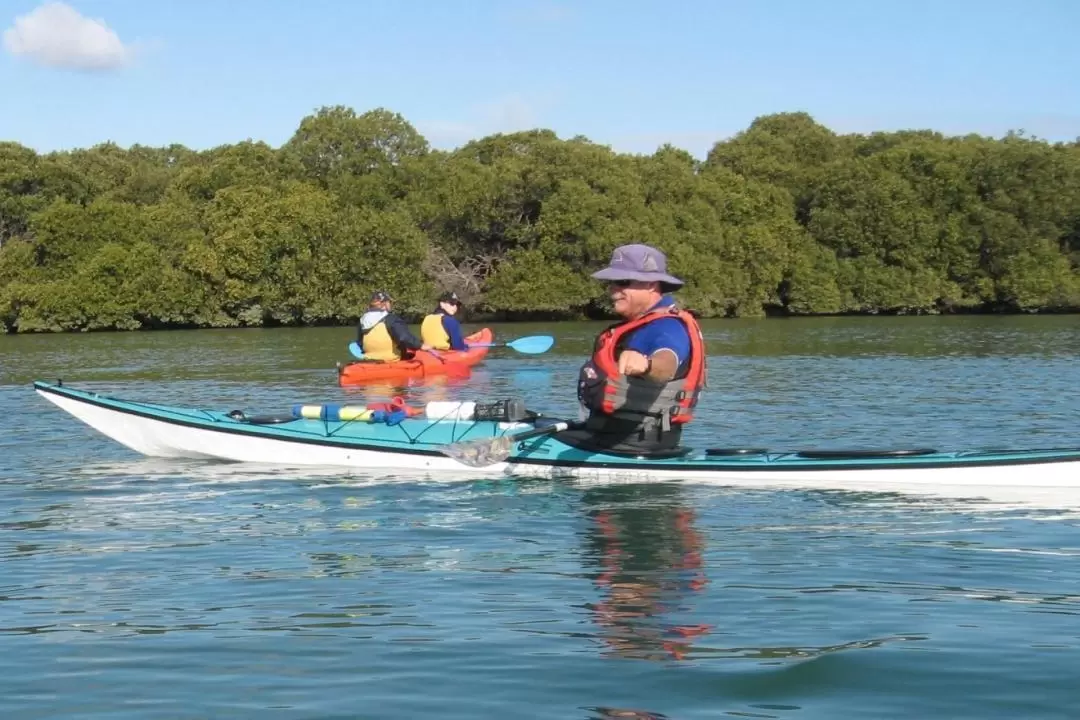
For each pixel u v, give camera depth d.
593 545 6.48
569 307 47.38
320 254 44.34
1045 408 13.51
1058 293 50.94
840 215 52.88
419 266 46.69
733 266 49.91
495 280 47.44
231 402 15.04
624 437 8.30
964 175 52.78
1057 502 7.46
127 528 7.12
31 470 9.34
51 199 46.91
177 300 42.44
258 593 5.52
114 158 55.53
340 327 43.28
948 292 51.84
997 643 4.59
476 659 4.48
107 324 41.75
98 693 4.16
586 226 46.84
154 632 4.90
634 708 3.96
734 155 59.12
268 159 50.25
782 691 4.09
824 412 13.13
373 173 50.38
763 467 8.05
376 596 5.45
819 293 51.22
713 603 5.25
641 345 7.72
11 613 5.24
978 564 5.95
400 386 17.16
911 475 7.89
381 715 3.93
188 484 8.62
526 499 7.82
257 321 44.03
